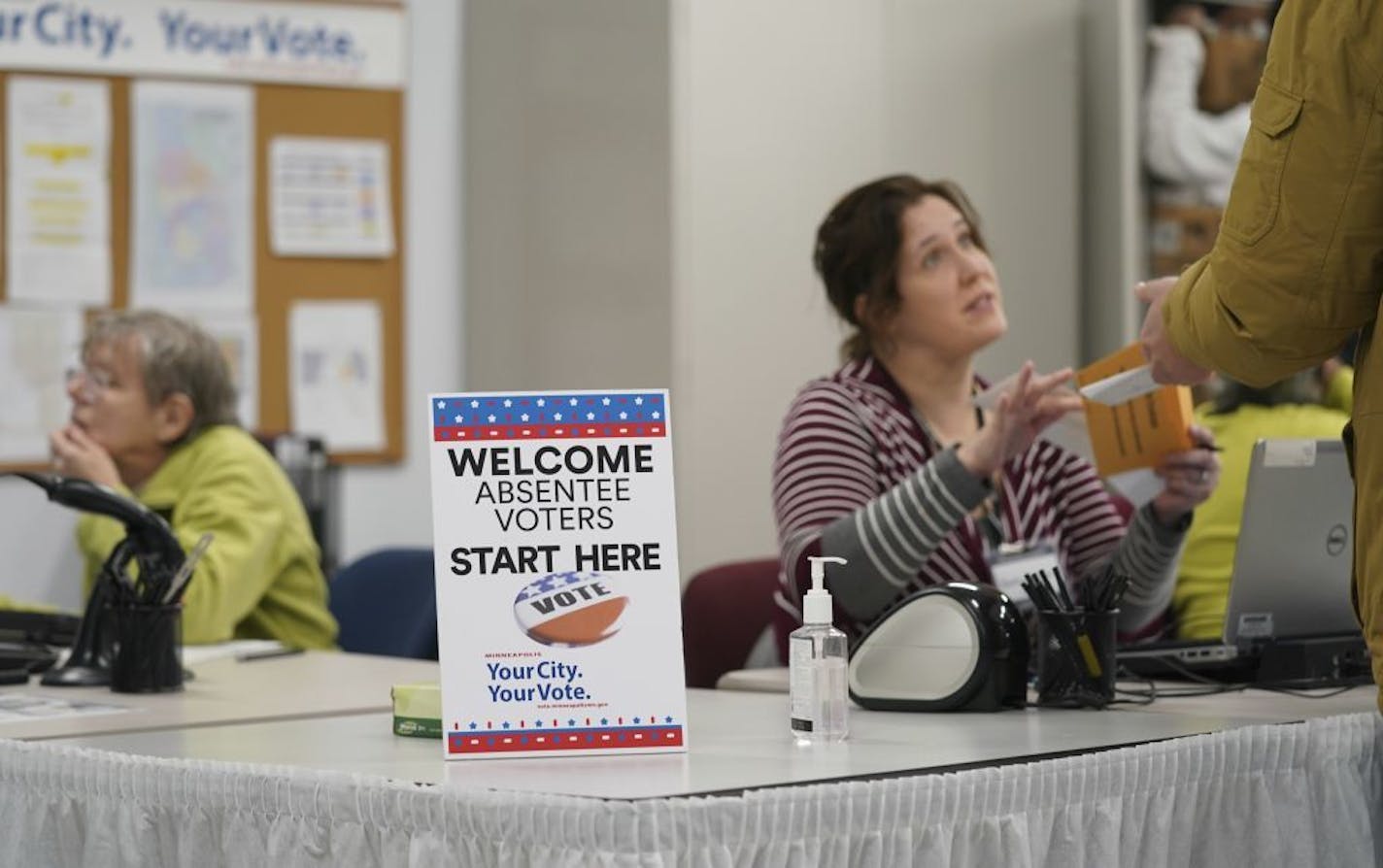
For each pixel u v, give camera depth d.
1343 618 2.45
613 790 1.47
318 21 4.65
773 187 4.25
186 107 4.54
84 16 4.45
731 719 1.97
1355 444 1.78
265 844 1.60
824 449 2.77
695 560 4.16
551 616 1.71
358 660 2.85
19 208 4.41
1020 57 4.56
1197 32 4.52
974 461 2.47
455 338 4.80
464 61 4.80
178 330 3.25
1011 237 4.54
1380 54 1.64
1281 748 1.84
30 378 4.41
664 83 4.14
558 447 1.74
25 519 4.39
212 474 3.15
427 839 1.48
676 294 4.12
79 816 1.77
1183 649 2.39
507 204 4.64
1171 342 1.94
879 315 2.88
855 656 2.12
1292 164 1.70
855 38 4.36
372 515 4.71
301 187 4.64
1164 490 2.57
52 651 2.73
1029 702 2.13
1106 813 1.68
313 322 4.65
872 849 1.51
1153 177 4.56
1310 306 1.74
